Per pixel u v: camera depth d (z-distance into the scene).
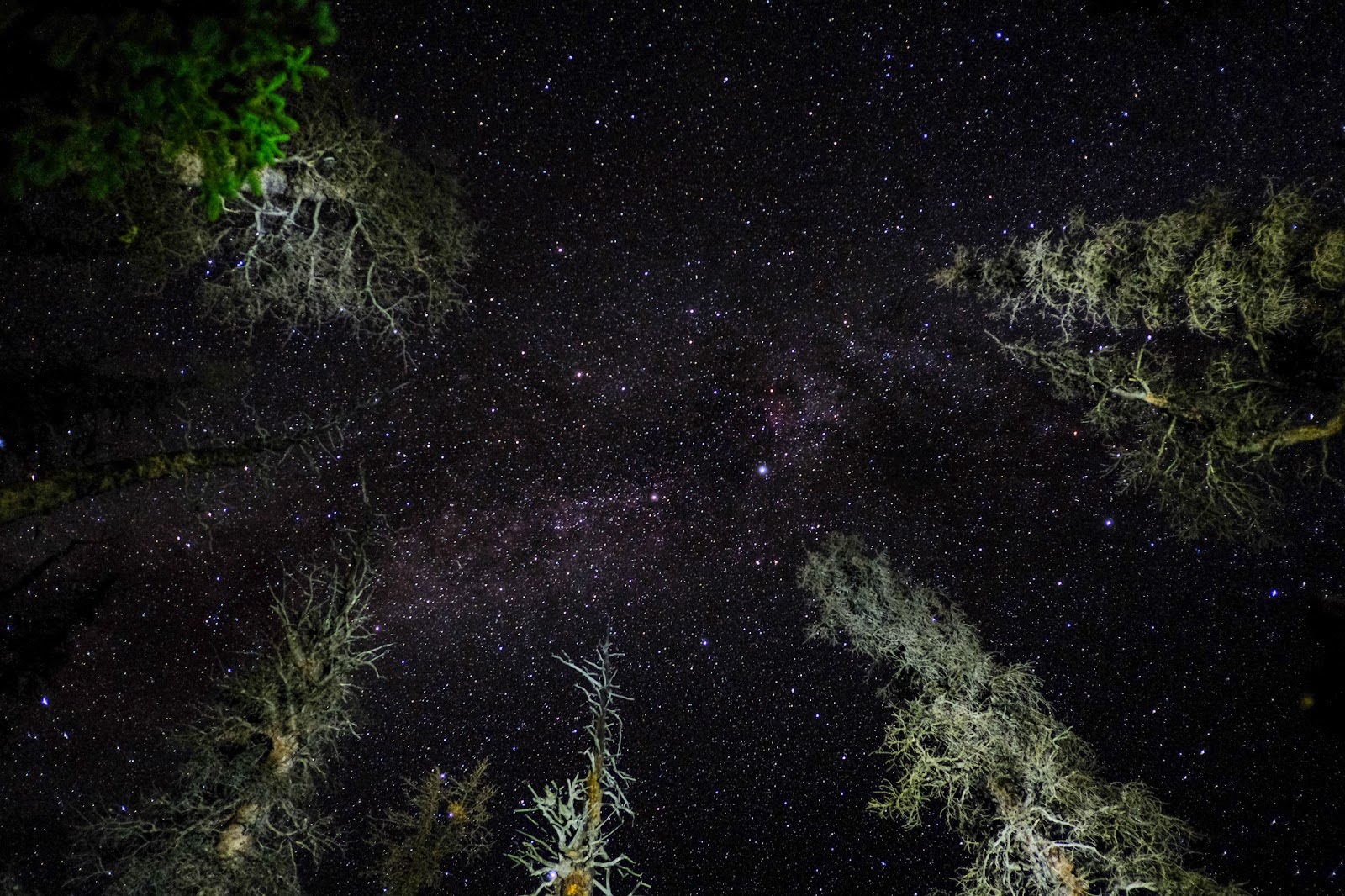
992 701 8.73
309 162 7.22
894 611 9.54
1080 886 7.62
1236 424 8.08
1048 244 9.08
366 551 8.20
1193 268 7.91
